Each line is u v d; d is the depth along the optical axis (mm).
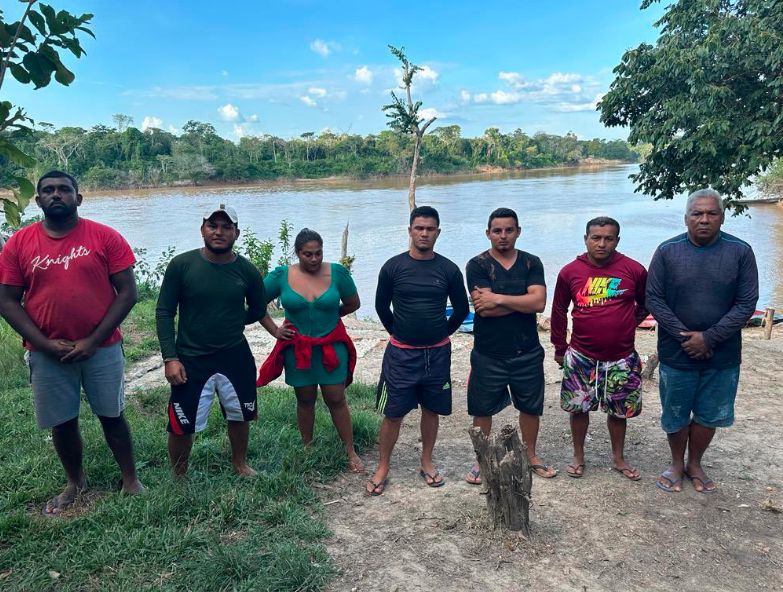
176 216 46250
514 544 3229
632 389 3916
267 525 3406
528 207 50344
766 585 2932
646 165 10164
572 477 4133
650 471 4238
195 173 99312
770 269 22984
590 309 3848
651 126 9836
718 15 9570
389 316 4012
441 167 123938
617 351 3861
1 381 6426
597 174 117625
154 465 4238
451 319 4086
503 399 4027
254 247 14789
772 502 3701
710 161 9094
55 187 3146
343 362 4254
